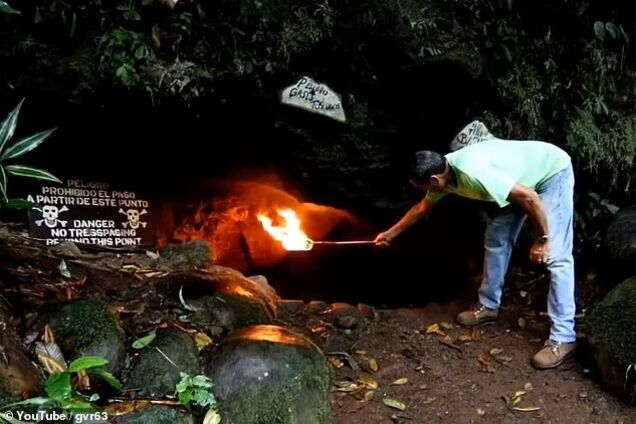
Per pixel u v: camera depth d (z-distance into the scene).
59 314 2.75
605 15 4.31
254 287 3.72
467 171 3.28
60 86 3.52
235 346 2.76
